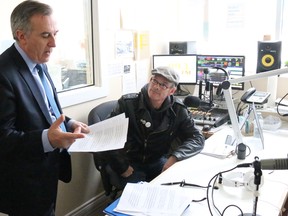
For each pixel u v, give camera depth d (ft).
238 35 10.66
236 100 8.88
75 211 8.20
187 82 9.90
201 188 4.77
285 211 5.48
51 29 4.48
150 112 6.72
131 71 9.48
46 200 4.88
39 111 4.62
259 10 10.18
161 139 6.82
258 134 6.77
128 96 6.91
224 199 4.45
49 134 4.23
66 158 5.36
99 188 8.87
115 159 6.53
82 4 7.84
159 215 3.98
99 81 8.39
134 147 6.91
